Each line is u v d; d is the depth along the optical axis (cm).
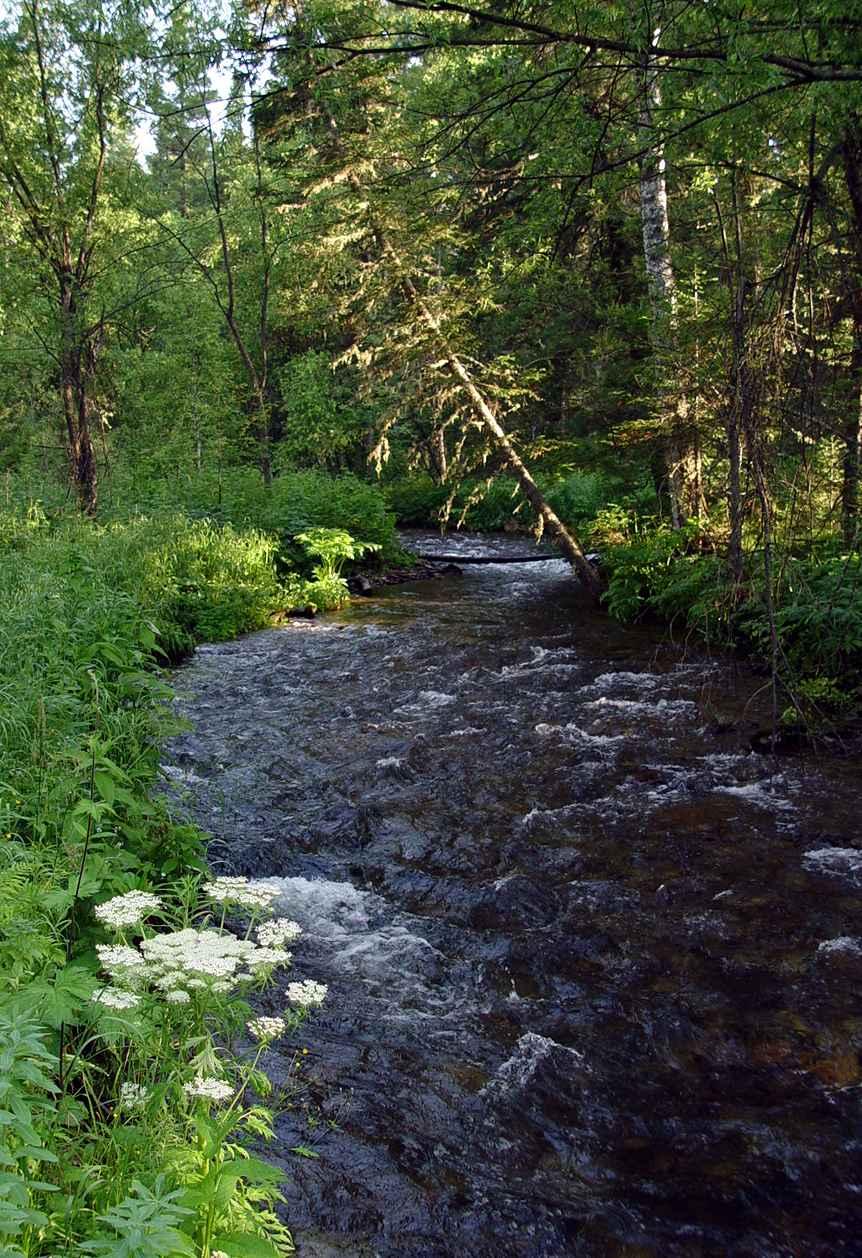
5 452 2980
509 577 2062
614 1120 411
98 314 2483
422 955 550
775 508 757
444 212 1038
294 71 705
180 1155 263
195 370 3061
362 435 3434
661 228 1398
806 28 572
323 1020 482
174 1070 282
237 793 806
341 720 1022
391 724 1000
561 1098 425
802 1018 478
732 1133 401
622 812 743
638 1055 456
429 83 1190
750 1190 370
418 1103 419
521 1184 374
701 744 886
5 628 735
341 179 1712
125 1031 284
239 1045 450
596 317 1557
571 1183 375
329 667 1275
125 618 801
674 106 672
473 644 1373
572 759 866
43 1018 271
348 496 2248
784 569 730
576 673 1170
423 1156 387
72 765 503
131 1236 197
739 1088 430
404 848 697
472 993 514
